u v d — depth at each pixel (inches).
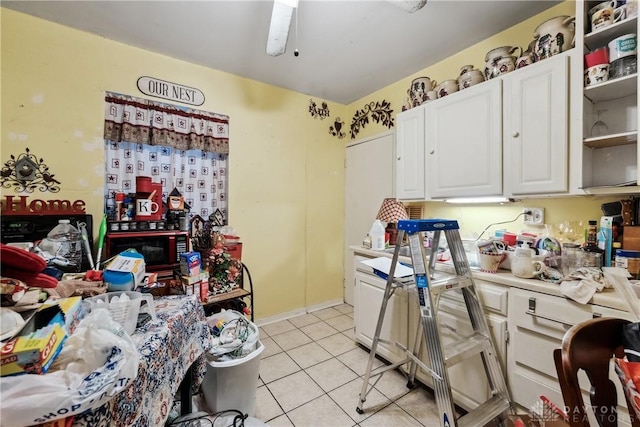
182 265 70.4
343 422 57.7
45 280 31.4
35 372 21.0
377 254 78.4
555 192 52.0
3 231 57.7
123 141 79.4
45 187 68.8
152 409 30.7
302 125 115.5
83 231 60.9
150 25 71.1
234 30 73.3
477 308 53.3
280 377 72.7
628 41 44.8
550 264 52.4
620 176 51.2
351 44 79.2
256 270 105.0
